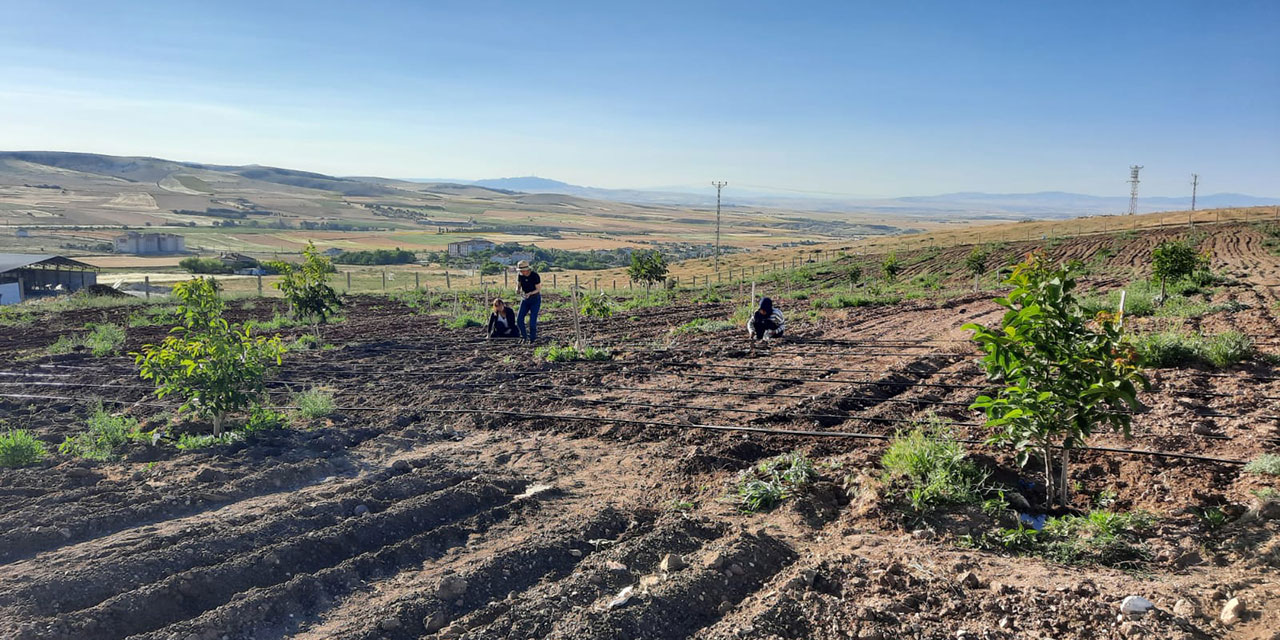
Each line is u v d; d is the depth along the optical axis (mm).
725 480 6738
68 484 6523
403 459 7547
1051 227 104375
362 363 13219
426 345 15594
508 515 6043
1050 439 6043
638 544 5289
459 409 9500
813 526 5770
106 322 21656
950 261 59750
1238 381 9305
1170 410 8180
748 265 80562
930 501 5945
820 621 4289
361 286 53562
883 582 4711
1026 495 6324
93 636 4152
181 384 8328
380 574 5039
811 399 9383
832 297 28453
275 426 8648
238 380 8383
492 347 14977
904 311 20844
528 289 15094
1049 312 5766
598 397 9984
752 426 8391
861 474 6578
